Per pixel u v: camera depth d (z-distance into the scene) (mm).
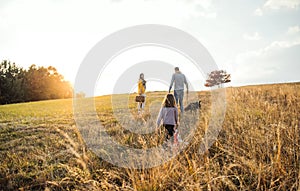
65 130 7129
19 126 8250
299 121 5371
